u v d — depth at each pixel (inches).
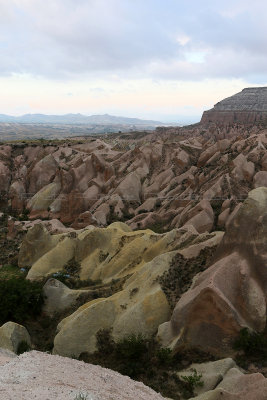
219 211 2167.8
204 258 1289.4
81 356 1136.2
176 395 878.4
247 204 1140.5
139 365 1026.1
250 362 909.2
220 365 894.4
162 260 1306.6
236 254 1104.2
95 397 571.5
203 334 999.0
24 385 566.3
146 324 1136.8
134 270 1545.3
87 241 1798.7
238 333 970.7
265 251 1059.3
